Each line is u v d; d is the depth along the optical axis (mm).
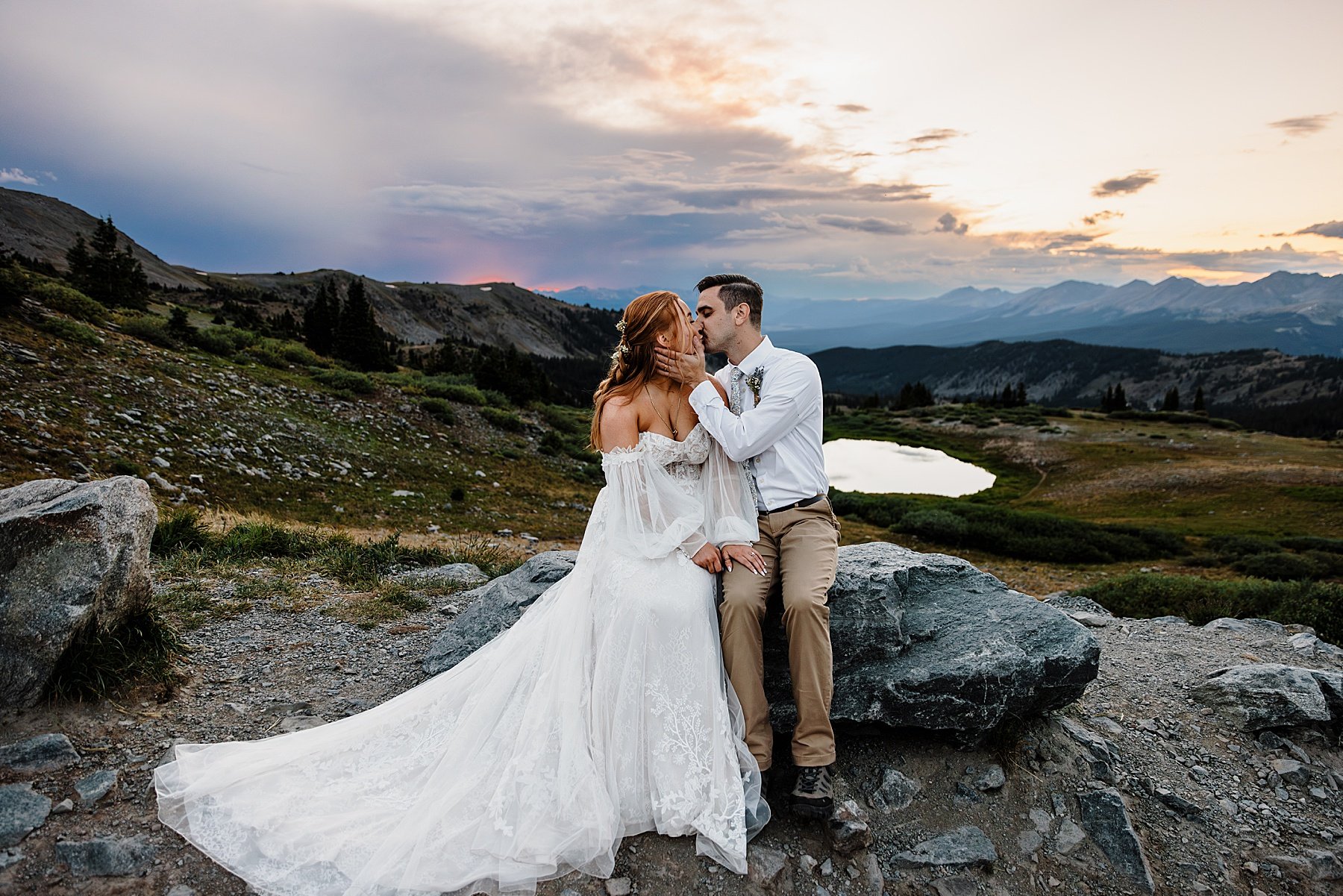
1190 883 3303
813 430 3736
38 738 3215
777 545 3719
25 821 2785
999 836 3420
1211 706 4578
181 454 19719
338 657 4965
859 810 3398
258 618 5645
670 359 3576
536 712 3189
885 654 3758
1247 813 3705
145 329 30953
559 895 2795
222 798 2992
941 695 3646
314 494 21031
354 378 35031
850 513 40625
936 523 33688
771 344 3885
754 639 3389
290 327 75188
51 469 15656
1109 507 49906
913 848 3293
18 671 3395
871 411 102250
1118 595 10734
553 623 3455
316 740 3355
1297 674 4445
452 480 27531
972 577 4449
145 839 2787
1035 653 3775
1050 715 4094
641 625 3213
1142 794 3760
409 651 5160
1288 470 51875
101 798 2998
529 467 34094
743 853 2953
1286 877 3352
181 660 4488
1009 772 3701
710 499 3664
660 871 2941
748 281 3828
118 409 20484
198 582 6543
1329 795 3855
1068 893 3207
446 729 3455
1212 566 29828
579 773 3035
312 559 8312
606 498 3600
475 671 3648
